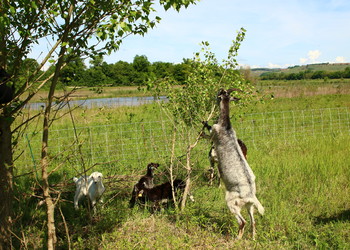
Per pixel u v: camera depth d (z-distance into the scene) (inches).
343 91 1228.5
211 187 294.7
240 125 550.6
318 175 305.6
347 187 282.7
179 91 267.6
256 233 209.2
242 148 321.7
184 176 299.0
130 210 249.6
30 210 247.4
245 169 210.5
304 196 265.7
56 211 252.1
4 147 164.9
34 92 157.9
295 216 235.1
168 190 260.1
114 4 152.8
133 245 191.8
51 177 315.0
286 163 344.8
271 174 319.9
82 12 151.4
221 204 261.0
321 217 231.9
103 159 370.9
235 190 210.8
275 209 240.4
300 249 189.6
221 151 223.5
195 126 279.1
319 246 185.6
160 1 149.2
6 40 151.8
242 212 240.8
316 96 1109.7
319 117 645.3
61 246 201.0
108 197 276.2
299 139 475.5
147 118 613.9
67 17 145.6
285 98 1057.5
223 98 230.8
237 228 218.7
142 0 148.6
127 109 765.9
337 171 318.3
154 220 229.3
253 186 209.0
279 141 457.7
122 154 385.1
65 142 430.0
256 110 761.6
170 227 223.1
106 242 197.9
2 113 160.4
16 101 163.6
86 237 213.5
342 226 212.1
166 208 262.2
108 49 156.3
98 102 853.8
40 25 157.0
